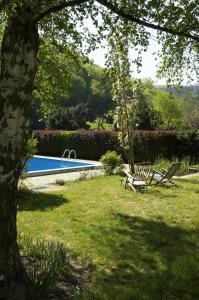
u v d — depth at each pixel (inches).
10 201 175.0
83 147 1048.8
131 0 215.9
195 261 240.8
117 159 667.4
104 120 1333.7
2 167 170.6
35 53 170.9
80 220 337.1
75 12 241.9
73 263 232.4
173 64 312.7
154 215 364.8
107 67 272.1
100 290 192.4
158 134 903.1
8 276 175.0
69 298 181.3
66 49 278.1
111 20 229.9
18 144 171.6
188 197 453.4
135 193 477.4
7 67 165.9
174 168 515.5
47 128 1299.2
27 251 220.7
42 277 181.9
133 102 661.3
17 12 164.1
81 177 609.6
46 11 172.1
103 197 449.1
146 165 531.8
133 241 279.6
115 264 235.0
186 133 911.7
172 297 193.0
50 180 605.0
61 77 294.7
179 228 319.9
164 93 2032.5
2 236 174.1
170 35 264.4
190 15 222.5
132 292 192.2
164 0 217.9
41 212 362.3
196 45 273.4
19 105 168.4
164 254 252.7
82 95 2283.5
